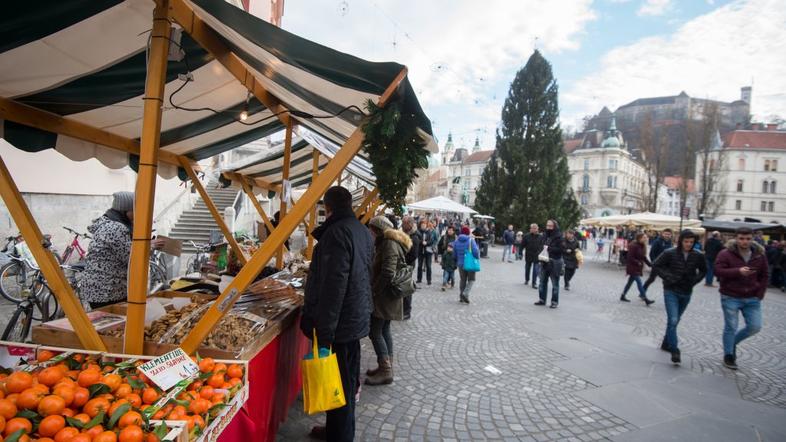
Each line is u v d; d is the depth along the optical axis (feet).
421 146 7.66
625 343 18.83
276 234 7.02
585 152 233.14
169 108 10.80
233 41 7.26
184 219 42.39
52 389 5.13
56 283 6.90
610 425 11.02
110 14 6.37
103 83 8.58
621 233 75.82
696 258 16.24
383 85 6.51
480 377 13.99
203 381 6.32
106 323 8.37
